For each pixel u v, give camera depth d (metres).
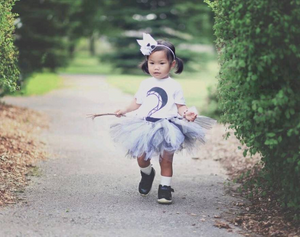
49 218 4.32
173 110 4.94
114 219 4.36
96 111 11.74
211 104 11.22
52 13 13.88
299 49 3.86
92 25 18.86
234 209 4.77
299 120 3.88
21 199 4.81
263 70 3.92
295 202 4.29
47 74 25.83
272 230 4.16
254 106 3.87
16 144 6.86
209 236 4.01
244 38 3.93
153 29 32.41
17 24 12.75
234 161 6.75
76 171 6.05
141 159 5.01
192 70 32.34
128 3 32.81
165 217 4.47
